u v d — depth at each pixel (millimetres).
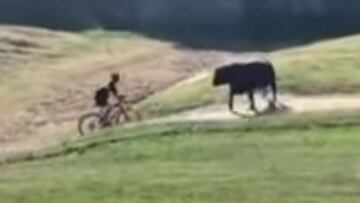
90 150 28609
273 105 33844
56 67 57281
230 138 28234
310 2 73000
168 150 27109
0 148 40219
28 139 43500
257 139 27859
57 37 64188
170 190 21656
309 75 39188
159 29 71812
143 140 28797
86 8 73812
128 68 55625
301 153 25719
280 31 71625
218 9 73438
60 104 49531
